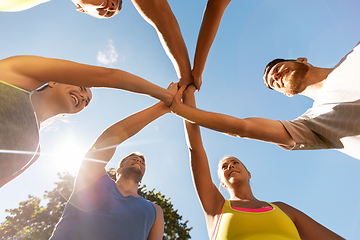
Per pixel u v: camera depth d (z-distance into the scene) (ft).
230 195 7.50
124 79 5.09
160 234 6.77
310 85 8.08
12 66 3.60
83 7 5.84
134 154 8.86
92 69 4.47
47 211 20.22
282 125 6.43
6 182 4.35
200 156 7.42
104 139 6.95
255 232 5.57
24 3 3.96
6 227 19.54
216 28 6.95
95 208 5.94
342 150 6.08
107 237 5.39
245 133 6.11
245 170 8.09
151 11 6.49
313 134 6.37
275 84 9.29
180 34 7.07
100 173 6.82
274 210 6.12
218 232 6.12
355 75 6.12
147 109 7.66
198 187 7.23
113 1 6.01
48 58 4.01
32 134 3.78
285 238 5.28
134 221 5.97
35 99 4.67
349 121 5.49
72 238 5.18
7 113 3.17
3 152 3.11
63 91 5.36
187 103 7.48
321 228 6.29
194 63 7.66
